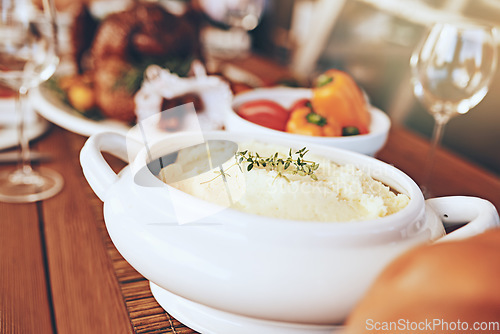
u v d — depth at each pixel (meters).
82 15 1.07
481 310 0.18
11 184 0.68
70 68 1.06
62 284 0.52
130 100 0.83
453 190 0.75
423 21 1.58
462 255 0.19
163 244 0.41
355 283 0.38
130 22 0.97
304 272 0.38
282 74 1.22
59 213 0.64
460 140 1.47
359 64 1.83
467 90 0.74
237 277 0.38
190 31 1.04
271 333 0.42
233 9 1.47
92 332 0.47
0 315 0.47
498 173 1.37
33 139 0.81
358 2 1.82
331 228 0.38
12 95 0.87
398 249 0.39
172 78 0.82
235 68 1.21
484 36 0.72
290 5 2.14
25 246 0.57
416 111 1.58
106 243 0.59
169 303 0.48
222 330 0.44
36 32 0.70
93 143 0.48
